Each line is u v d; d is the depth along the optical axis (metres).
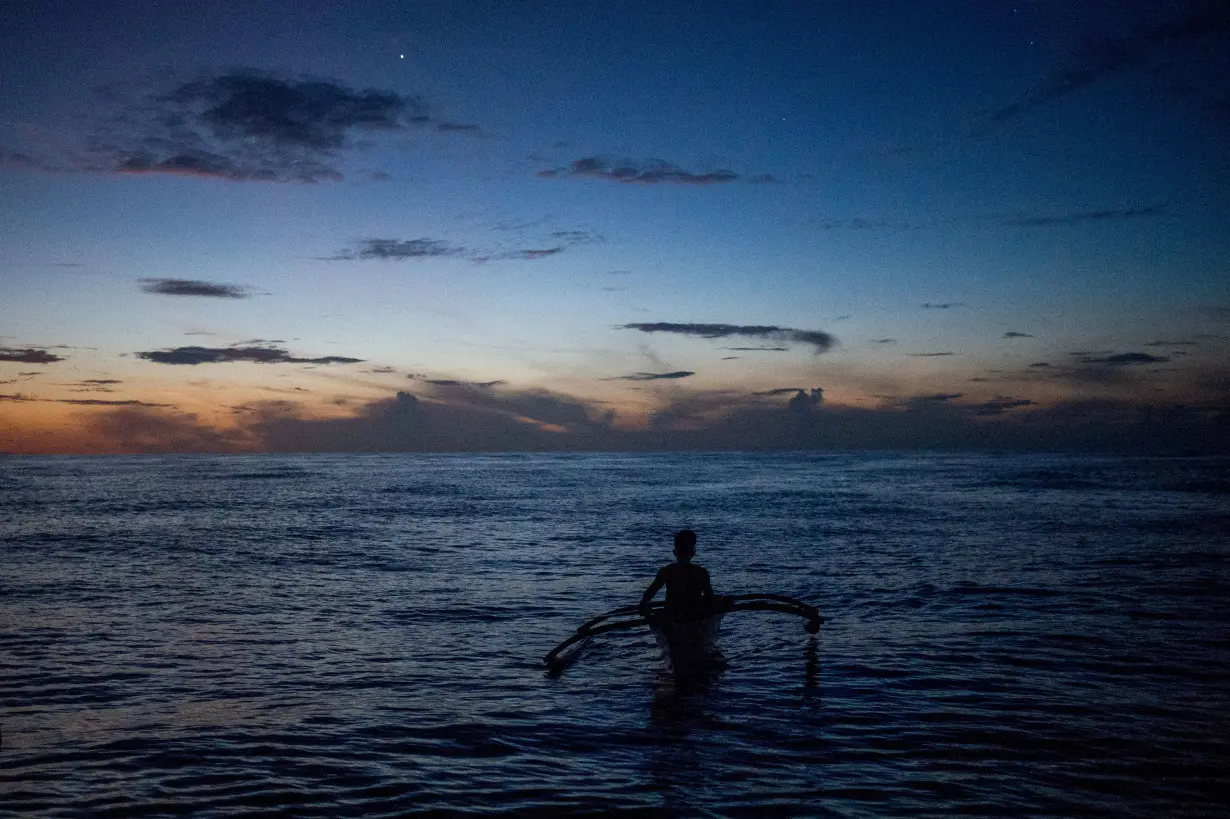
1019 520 27.81
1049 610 12.25
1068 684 8.36
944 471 84.81
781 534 24.31
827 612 12.31
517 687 8.41
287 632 11.16
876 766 6.12
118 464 146.50
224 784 5.78
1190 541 21.11
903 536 23.25
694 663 9.32
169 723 7.18
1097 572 15.91
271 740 6.73
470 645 10.41
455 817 5.23
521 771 6.04
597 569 17.56
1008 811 5.31
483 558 19.38
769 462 140.38
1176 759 6.25
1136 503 35.44
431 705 7.75
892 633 10.83
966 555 18.80
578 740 6.73
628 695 8.08
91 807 5.37
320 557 19.55
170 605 13.18
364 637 10.87
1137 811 5.32
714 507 36.38
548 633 11.19
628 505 38.16
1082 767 6.09
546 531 25.97
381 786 5.74
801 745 6.60
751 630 11.14
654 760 6.27
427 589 14.88
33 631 11.12
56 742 6.66
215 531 25.89
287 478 73.81
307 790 5.67
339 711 7.55
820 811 5.31
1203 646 9.95
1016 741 6.67
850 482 61.47
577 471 93.75
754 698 7.95
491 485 59.62
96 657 9.66
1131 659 9.35
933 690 8.16
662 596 14.10
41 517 31.17
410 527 27.36
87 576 16.38
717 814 5.27
